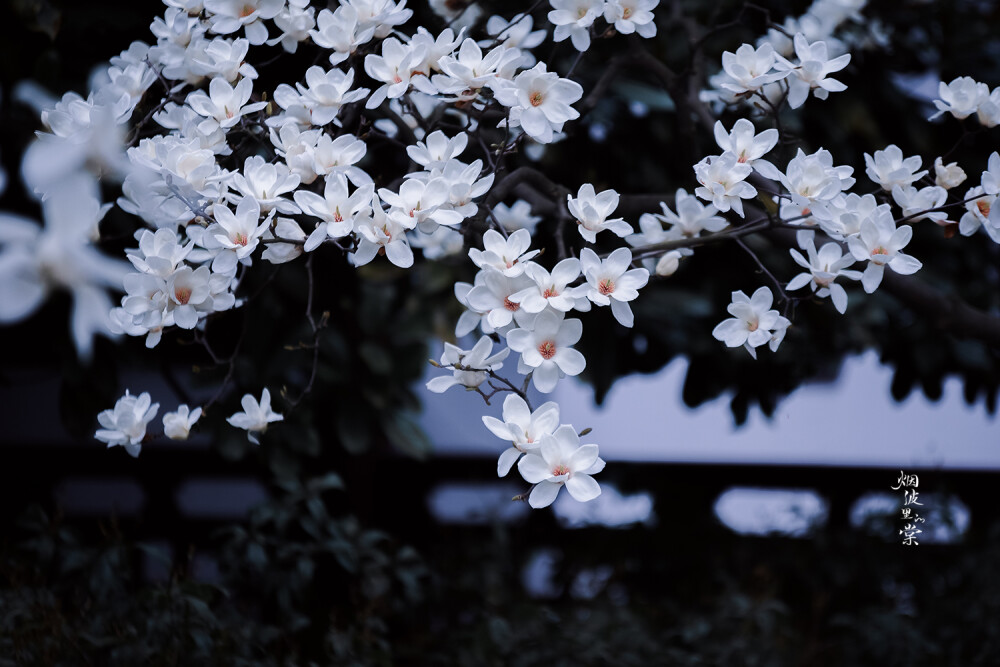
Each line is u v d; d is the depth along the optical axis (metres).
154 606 3.19
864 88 3.66
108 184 2.45
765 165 2.14
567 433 1.94
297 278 3.37
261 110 2.24
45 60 2.99
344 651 3.45
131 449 2.29
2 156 2.79
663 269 2.27
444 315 4.03
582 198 2.11
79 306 1.18
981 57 3.90
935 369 4.06
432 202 2.06
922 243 3.88
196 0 2.26
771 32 2.93
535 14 2.86
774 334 2.16
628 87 3.18
